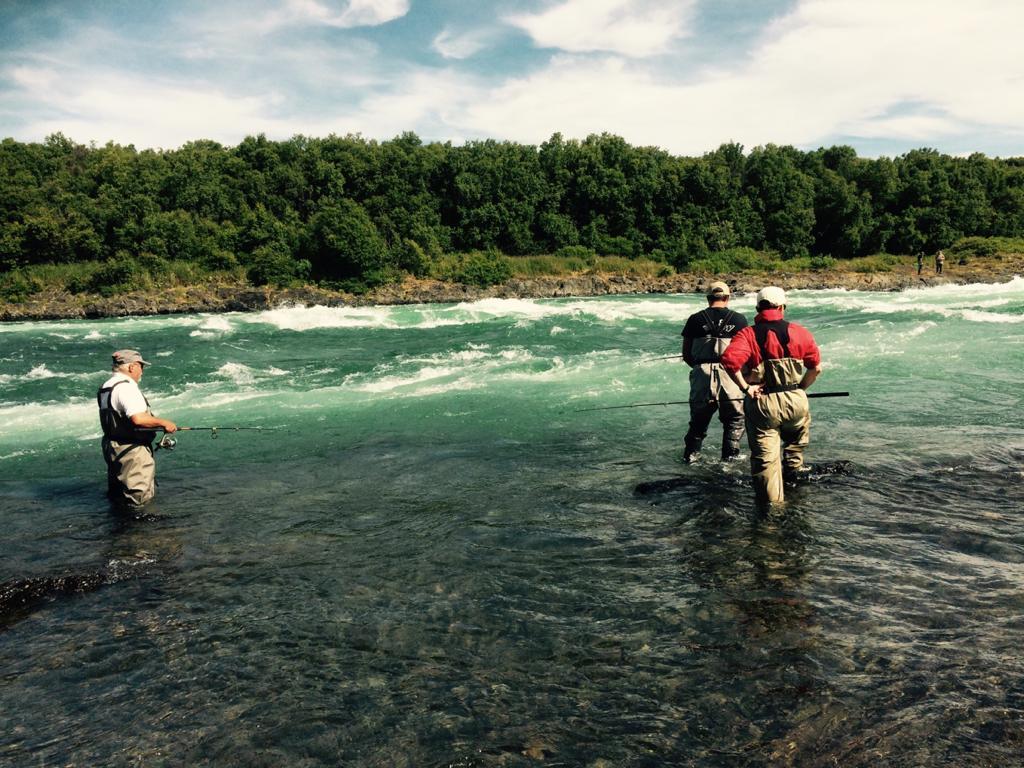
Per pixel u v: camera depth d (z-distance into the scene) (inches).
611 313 987.9
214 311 1558.8
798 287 1808.6
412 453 262.5
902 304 978.7
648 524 173.2
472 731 91.4
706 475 217.8
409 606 131.3
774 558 145.9
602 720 92.6
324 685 104.6
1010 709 88.9
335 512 195.5
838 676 99.4
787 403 183.8
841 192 2689.5
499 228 2517.2
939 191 2677.2
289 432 310.5
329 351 671.1
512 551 158.2
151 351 699.4
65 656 117.3
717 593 130.0
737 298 1581.0
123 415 210.7
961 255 2301.9
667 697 97.2
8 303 1540.4
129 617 132.6
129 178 2396.7
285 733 92.7
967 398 315.9
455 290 1807.3
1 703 103.0
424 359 572.7
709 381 233.1
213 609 134.4
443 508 193.9
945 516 167.8
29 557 170.1
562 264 2149.4
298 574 150.6
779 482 183.9
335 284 1792.6
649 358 510.0
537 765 84.0
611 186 2679.6
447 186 2586.1
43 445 314.2
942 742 83.4
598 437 280.2
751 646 109.6
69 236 1923.0
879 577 133.3
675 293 1863.9
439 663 109.8
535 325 843.4
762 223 2728.8
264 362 594.9
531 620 123.2
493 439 281.7
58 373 573.6
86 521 199.2
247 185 2487.7
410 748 88.4
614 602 128.7
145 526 191.8
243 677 108.0
